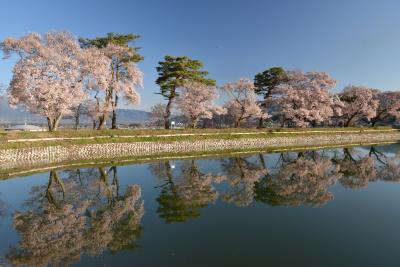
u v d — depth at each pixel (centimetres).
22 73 2828
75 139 3225
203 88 4841
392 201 1695
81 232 1209
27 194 1778
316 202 1669
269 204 1622
